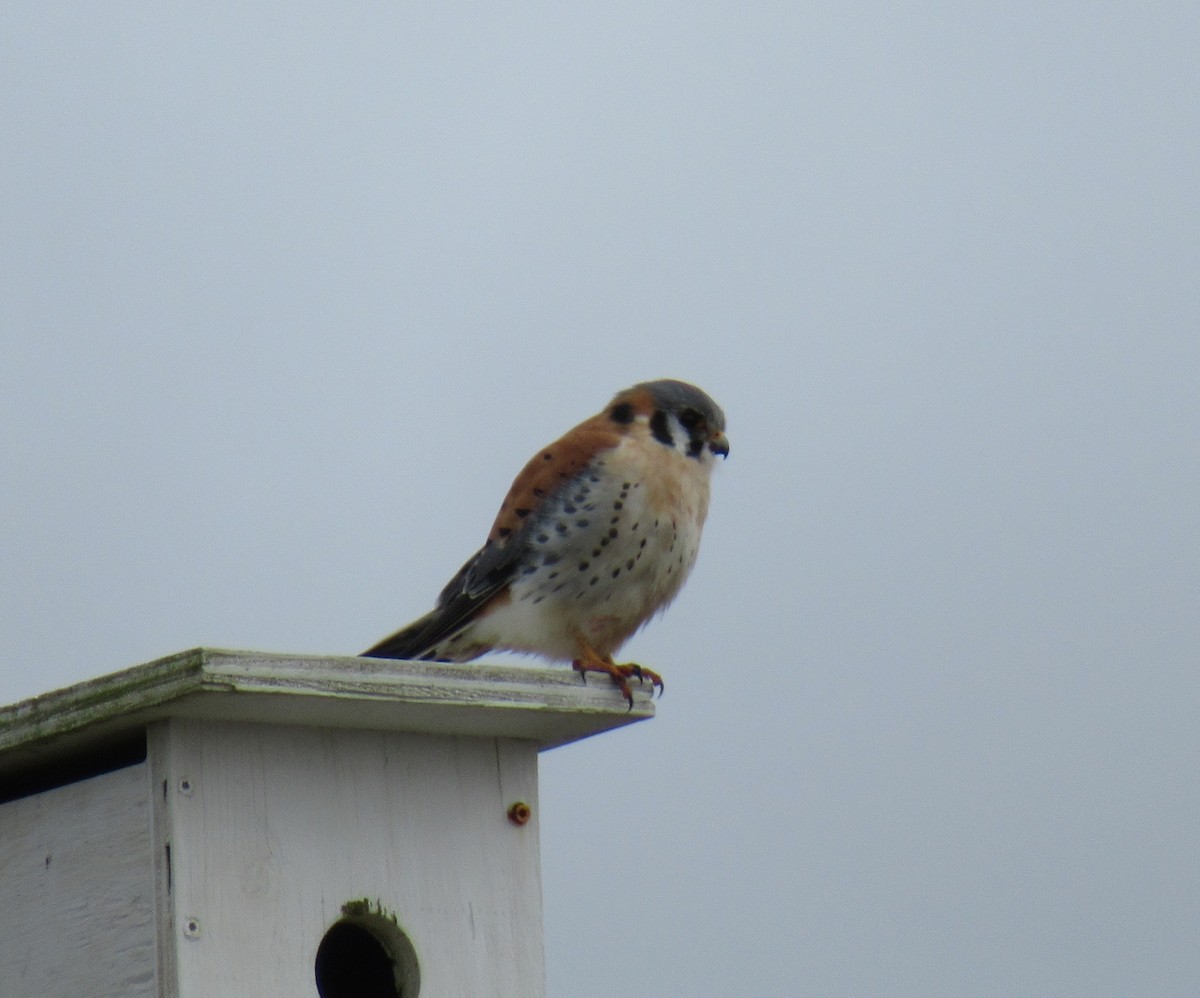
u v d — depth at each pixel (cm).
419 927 1057
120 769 1020
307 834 1034
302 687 995
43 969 1021
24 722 1017
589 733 1107
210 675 970
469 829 1084
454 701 1038
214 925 995
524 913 1088
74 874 1022
